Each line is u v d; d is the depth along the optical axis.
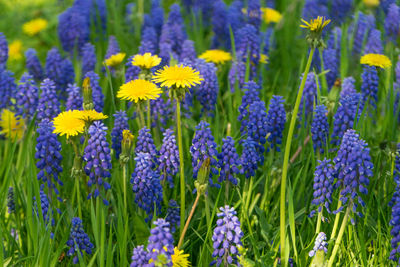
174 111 1.39
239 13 1.77
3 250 1.21
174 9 1.70
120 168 1.31
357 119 1.33
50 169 1.25
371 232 1.26
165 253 1.13
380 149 1.31
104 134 1.21
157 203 1.25
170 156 1.26
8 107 1.44
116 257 1.24
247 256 1.24
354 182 1.20
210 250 1.22
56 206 1.29
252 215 1.28
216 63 1.55
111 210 1.29
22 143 1.39
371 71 1.42
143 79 1.30
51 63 1.53
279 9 2.11
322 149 1.33
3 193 1.27
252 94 1.34
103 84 1.50
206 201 1.22
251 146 1.26
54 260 1.20
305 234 1.26
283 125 1.32
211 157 1.25
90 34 1.83
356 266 1.21
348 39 1.61
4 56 1.54
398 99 1.45
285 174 1.18
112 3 1.91
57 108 1.35
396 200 1.21
